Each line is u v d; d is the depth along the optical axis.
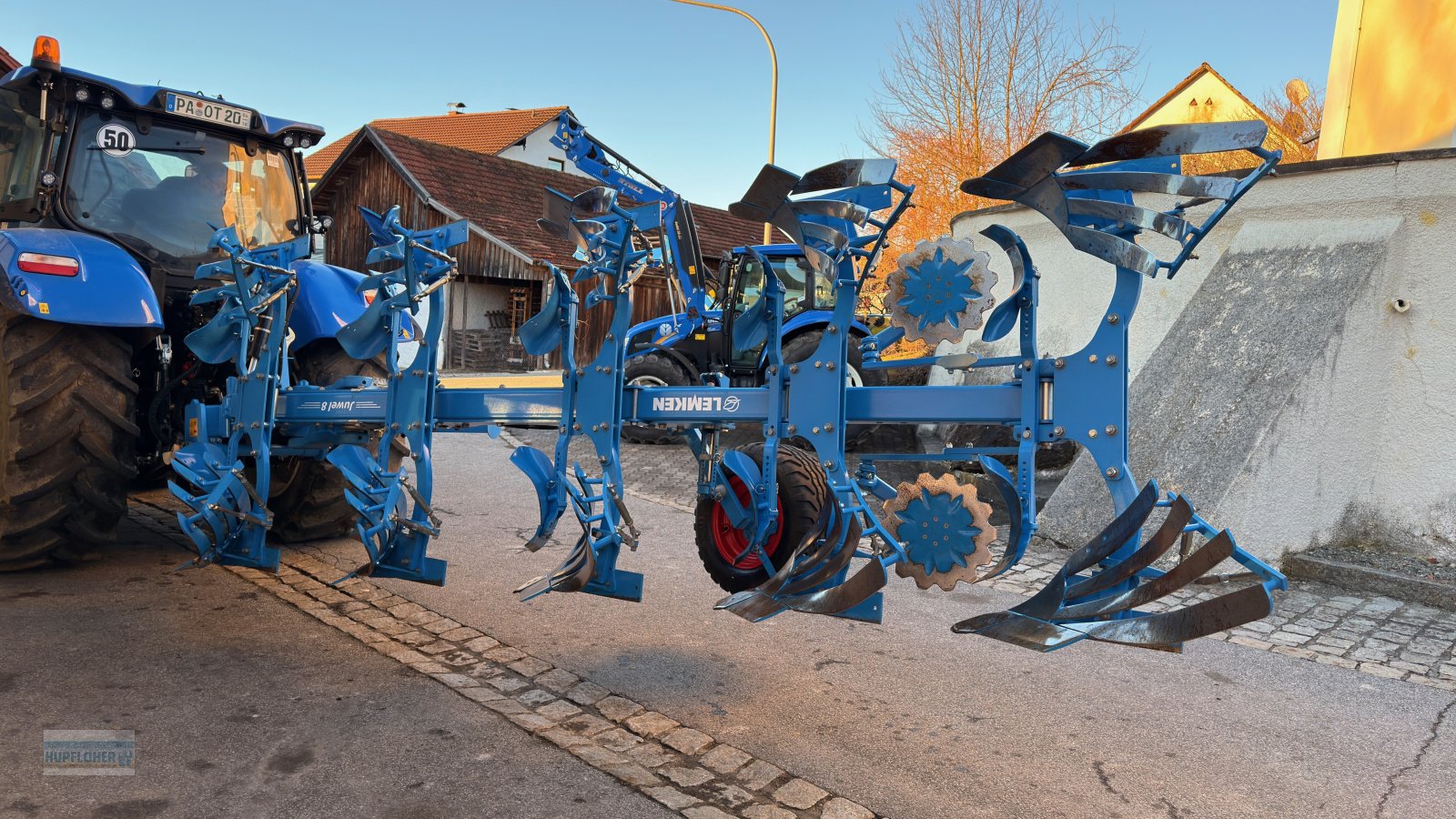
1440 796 2.76
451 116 40.00
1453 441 5.25
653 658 3.72
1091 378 2.58
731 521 3.36
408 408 3.38
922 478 2.77
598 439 3.13
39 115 4.84
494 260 22.81
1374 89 7.73
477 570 4.96
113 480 4.37
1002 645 3.97
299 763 2.73
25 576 4.40
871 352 3.64
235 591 4.36
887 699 3.38
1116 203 2.50
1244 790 2.78
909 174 20.09
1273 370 5.35
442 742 2.91
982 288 2.64
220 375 5.36
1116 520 2.53
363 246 24.78
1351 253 5.54
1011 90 19.64
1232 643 4.06
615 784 2.68
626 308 3.11
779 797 2.65
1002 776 2.82
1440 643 4.09
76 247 4.29
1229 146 2.26
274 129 5.56
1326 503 5.37
